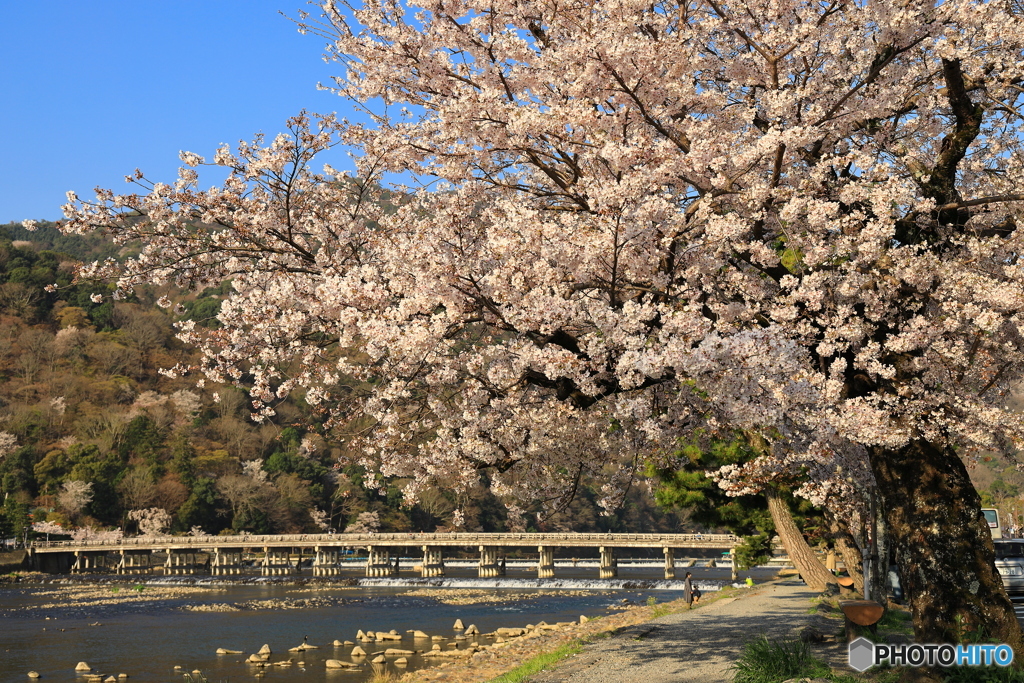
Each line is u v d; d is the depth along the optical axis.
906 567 9.39
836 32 8.88
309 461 101.75
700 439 11.59
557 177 9.91
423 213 11.27
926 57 9.99
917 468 9.39
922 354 9.60
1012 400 10.86
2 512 85.50
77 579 74.75
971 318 9.14
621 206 8.03
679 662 13.18
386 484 10.72
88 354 115.25
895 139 10.52
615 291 8.66
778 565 85.06
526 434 10.59
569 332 9.12
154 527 88.81
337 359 10.32
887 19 8.80
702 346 7.60
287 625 39.12
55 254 129.62
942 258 9.59
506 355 9.44
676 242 8.90
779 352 7.64
